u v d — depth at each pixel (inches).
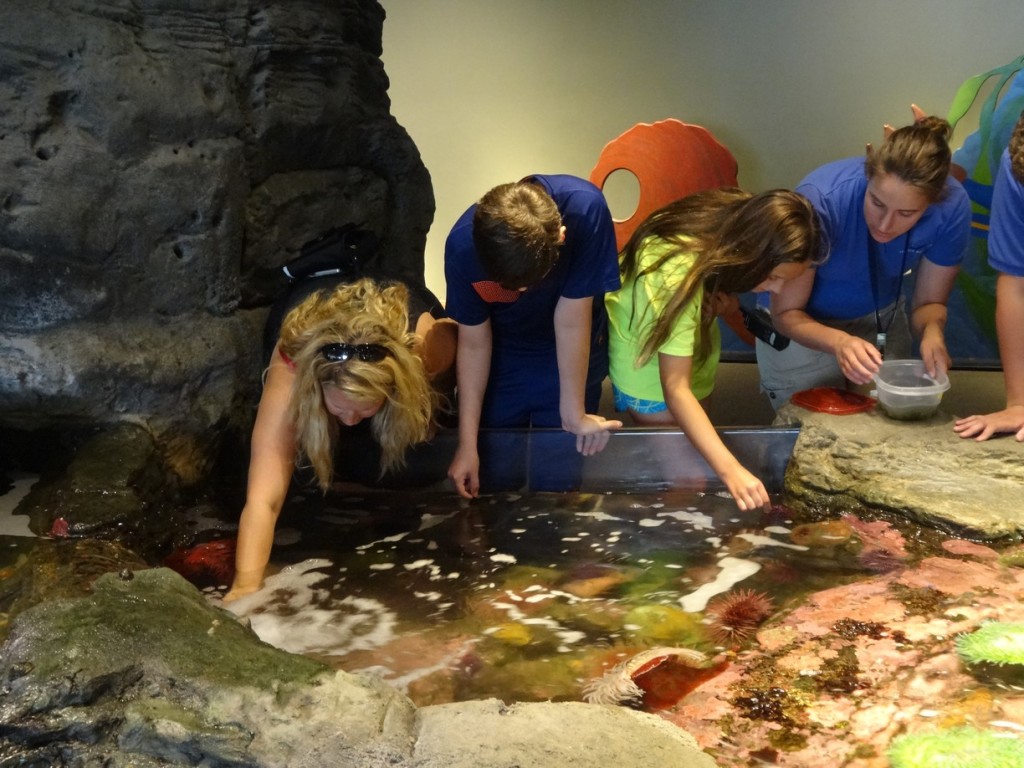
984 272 213.6
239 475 142.7
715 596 98.3
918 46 211.8
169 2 141.5
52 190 123.8
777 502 124.0
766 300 146.5
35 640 74.1
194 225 140.4
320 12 167.9
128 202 131.8
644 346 118.3
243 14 152.3
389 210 198.2
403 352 104.6
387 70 244.8
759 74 223.9
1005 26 205.5
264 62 158.1
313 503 126.6
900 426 127.0
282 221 165.0
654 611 95.1
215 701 68.7
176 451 131.6
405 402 105.6
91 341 127.1
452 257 113.7
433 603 99.0
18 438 131.4
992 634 87.0
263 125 157.5
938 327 133.0
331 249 142.3
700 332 121.3
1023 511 109.0
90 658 71.9
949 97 212.7
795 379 146.2
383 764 63.5
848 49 216.5
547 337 128.7
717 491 128.7
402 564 108.5
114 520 108.9
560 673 84.0
